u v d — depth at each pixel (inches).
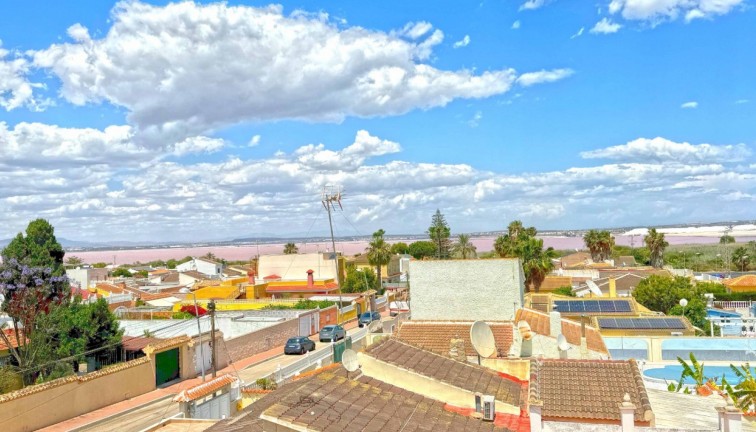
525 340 1071.6
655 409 742.5
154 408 1397.6
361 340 2015.3
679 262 6560.0
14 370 1519.4
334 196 2822.3
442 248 5487.2
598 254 5206.7
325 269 3786.9
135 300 3161.9
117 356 1749.5
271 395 688.4
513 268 1310.3
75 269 4163.4
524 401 758.5
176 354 1685.5
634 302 1942.7
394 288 4598.9
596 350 1103.0
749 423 745.0
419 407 651.5
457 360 855.1
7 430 1137.4
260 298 3385.8
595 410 666.2
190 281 5024.6
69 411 1284.4
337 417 550.9
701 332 1808.6
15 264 1782.7
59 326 1688.0
